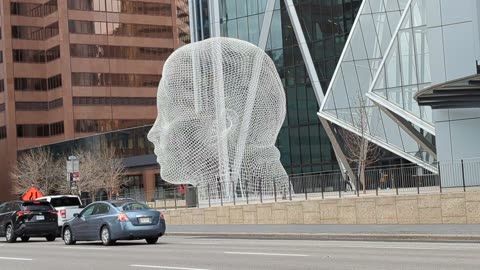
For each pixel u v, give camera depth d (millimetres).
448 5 32188
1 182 105500
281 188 32344
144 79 107500
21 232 27172
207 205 34781
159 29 109562
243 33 61938
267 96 35562
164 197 38844
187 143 35188
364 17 45406
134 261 16125
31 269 15148
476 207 24844
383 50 44750
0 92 106938
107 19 105750
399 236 21500
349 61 44156
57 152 92000
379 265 13414
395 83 37375
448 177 27203
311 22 57938
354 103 43125
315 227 26953
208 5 64250
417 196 26312
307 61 57750
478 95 29547
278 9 60094
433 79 32656
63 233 24750
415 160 40062
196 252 18266
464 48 31734
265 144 35062
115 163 80750
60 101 103812
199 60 35312
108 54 105250
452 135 31844
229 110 34875
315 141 57375
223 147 34562
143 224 22266
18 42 106562
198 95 35188
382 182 28891
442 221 25609
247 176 34094
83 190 76000
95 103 103500
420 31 37281
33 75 106875
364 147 40750
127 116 105375
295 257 15633
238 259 15594
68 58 102625
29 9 107938
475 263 13406
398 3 46031
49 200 30531
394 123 41312
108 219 22438
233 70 35094
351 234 22781
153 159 86125
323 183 30531
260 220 31625
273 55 60375
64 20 102938
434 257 14844
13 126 104750
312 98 57781
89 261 16625
